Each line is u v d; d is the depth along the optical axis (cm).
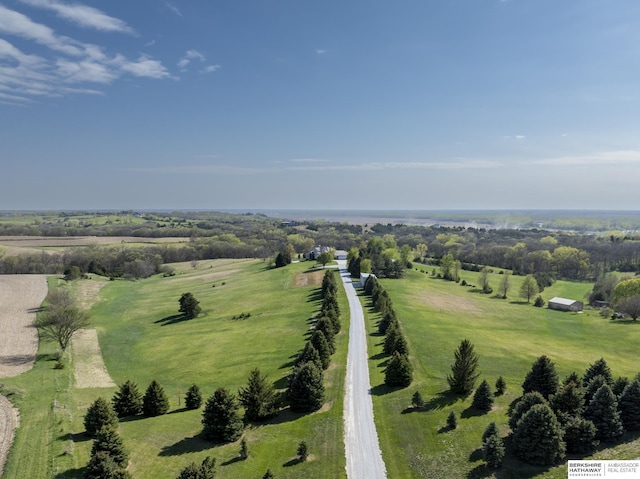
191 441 4716
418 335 8031
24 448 4475
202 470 3688
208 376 7031
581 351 7694
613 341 8462
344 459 4259
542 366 5172
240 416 5253
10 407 5525
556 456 3916
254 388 5147
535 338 8494
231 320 10338
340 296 11625
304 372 5378
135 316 11412
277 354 7612
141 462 4288
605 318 10512
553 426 3931
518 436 4050
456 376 5544
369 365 6750
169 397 6306
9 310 10850
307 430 4850
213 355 8000
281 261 17438
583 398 4488
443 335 8112
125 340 9388
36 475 4012
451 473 3928
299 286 13412
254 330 9244
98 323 10612
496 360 6794
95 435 4712
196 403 5759
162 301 12988
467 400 5353
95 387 6725
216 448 4547
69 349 8481
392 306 9994
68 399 5897
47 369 7219
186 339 9162
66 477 3959
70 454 4325
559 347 7894
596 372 5194
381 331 8344
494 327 9200
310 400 5300
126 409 5547
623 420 4425
